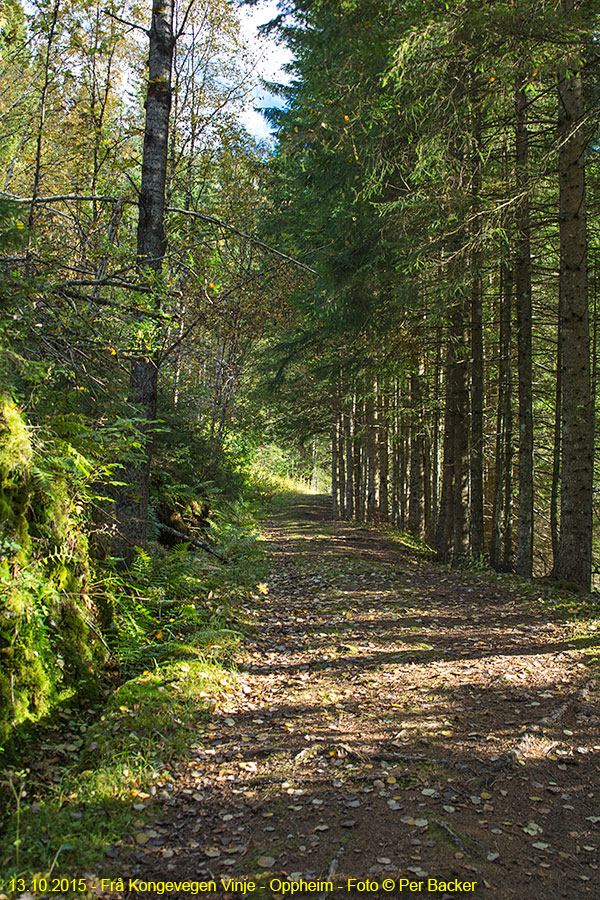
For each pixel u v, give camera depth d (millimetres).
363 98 7984
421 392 16016
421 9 6754
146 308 5633
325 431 24844
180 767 3768
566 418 9242
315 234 11930
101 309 5570
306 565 12539
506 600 8805
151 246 6980
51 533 4398
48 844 2889
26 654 3891
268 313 11477
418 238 8742
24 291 4723
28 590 4031
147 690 4582
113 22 8609
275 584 10539
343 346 13500
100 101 9023
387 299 10531
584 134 8922
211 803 3379
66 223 7973
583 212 9070
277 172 12391
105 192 8273
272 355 17547
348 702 4883
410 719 4457
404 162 9164
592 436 9242
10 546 3783
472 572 11586
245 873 2754
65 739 3867
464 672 5527
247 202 11414
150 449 7090
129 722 4129
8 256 5191
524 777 3576
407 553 15484
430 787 3465
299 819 3189
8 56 8242
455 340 13352
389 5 6996
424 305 9719
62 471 4594
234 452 16781
